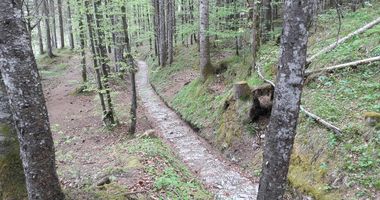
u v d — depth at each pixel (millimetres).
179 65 24656
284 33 4160
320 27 13945
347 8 16188
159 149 10406
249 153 10281
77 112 18031
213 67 17047
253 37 13445
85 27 15227
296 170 8000
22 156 4441
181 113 16328
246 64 14875
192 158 11023
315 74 10422
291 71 4156
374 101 8203
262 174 4625
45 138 4441
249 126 10945
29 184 4484
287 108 4246
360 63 9625
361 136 7344
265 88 11266
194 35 29953
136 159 8922
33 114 4289
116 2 12156
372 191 6215
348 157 7098
